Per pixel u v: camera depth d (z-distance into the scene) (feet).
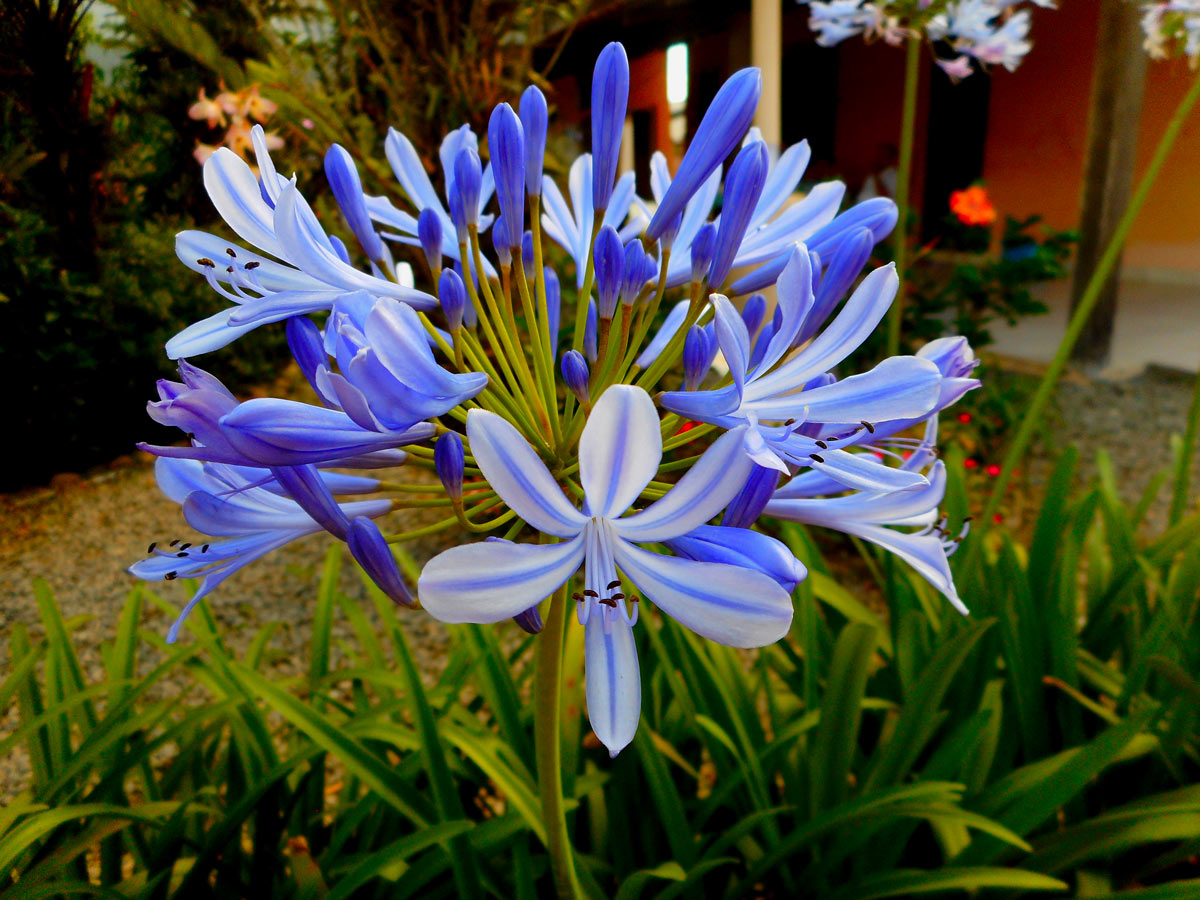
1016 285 2.47
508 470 0.47
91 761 0.86
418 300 0.60
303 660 1.79
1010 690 1.10
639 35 3.86
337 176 0.61
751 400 0.56
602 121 0.60
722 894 1.01
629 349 0.60
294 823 0.95
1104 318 3.49
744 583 0.47
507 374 0.62
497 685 0.99
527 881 0.81
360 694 1.10
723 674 1.08
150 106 3.12
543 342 0.62
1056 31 4.78
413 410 0.49
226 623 1.93
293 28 2.37
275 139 2.40
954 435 2.28
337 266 0.58
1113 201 3.29
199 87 3.08
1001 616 1.06
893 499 0.63
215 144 3.18
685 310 0.69
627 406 0.45
